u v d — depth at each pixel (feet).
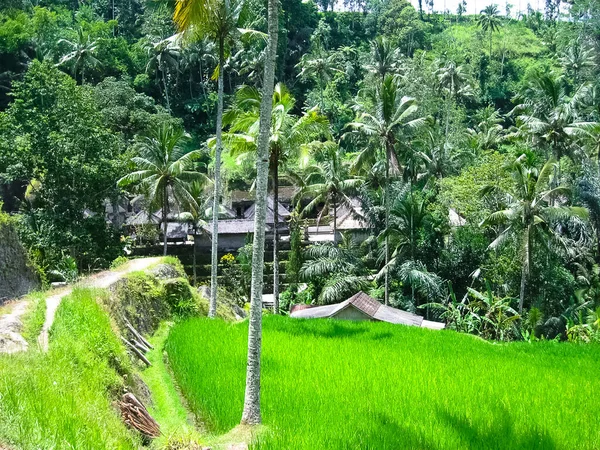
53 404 32.22
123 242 157.38
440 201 154.20
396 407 49.52
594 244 153.79
